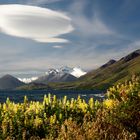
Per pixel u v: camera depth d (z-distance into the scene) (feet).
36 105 40.40
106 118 33.04
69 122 33.32
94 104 39.83
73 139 30.42
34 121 36.70
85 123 32.99
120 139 29.91
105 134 29.99
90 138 29.94
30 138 34.22
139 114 33.71
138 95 35.65
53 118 37.17
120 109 34.32
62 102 40.68
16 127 35.96
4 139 35.06
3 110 37.99
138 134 32.78
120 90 38.47
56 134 34.42
